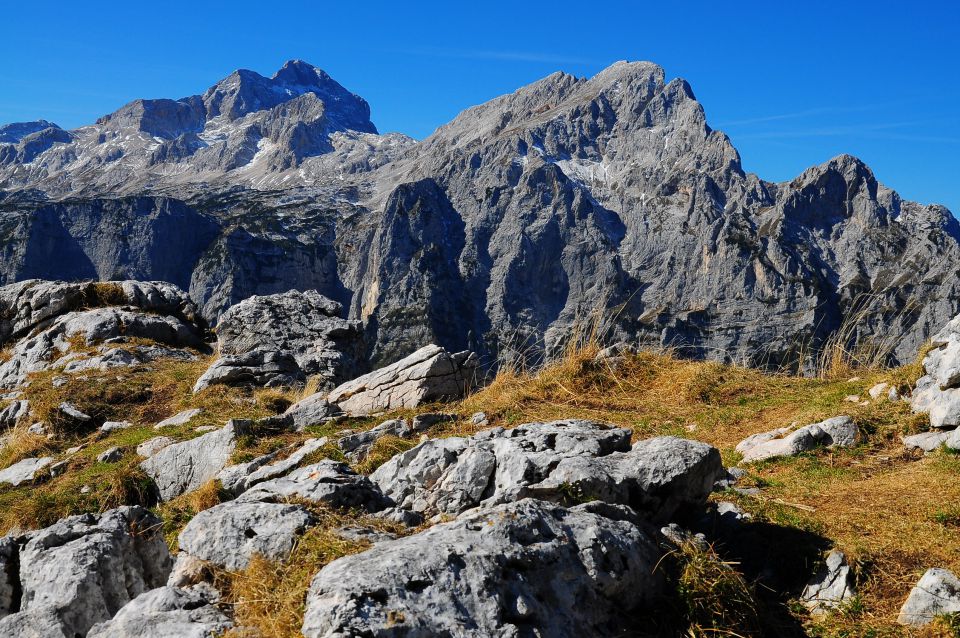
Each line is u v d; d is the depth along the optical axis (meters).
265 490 7.21
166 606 5.13
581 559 5.23
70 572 5.86
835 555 6.43
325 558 5.36
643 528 6.16
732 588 5.64
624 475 7.00
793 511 7.80
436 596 4.47
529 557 4.96
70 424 16.92
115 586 6.06
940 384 10.10
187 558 5.95
